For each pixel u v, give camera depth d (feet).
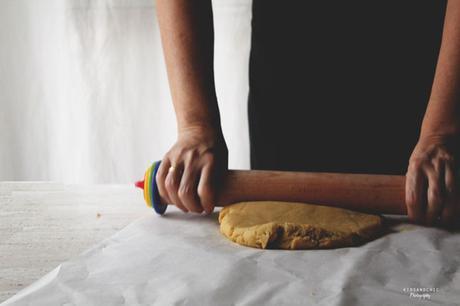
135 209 3.11
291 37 3.69
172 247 2.45
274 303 1.91
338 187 2.84
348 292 2.00
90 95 6.80
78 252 2.49
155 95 6.86
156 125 6.93
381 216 2.87
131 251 2.39
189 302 1.92
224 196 2.91
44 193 3.41
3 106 6.91
